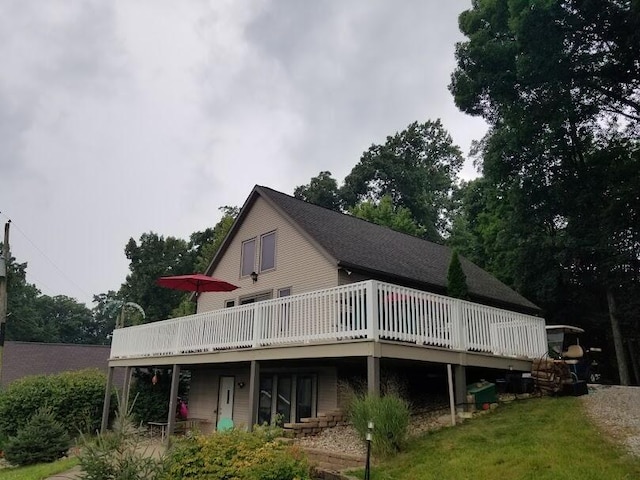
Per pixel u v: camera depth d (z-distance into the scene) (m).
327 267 14.63
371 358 9.35
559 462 6.75
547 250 21.08
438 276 16.53
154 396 19.52
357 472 7.48
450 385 10.38
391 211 37.44
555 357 14.12
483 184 29.33
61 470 11.28
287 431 10.76
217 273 19.75
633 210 18.23
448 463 7.27
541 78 15.91
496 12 17.09
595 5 14.98
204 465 6.25
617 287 19.97
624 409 9.52
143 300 44.44
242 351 12.77
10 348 30.05
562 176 20.31
